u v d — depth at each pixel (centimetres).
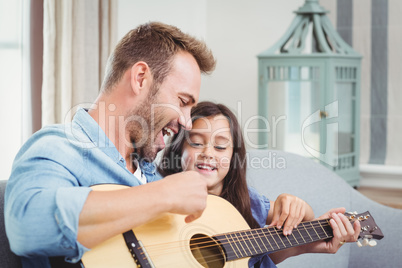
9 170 230
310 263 168
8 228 90
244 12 345
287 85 261
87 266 93
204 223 118
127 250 99
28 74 233
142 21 296
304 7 269
